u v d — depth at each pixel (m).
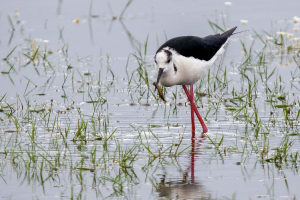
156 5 20.92
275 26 17.38
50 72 14.44
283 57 15.08
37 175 8.09
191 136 9.86
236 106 11.52
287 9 19.48
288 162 8.37
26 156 8.87
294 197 7.15
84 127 9.86
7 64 15.04
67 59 15.42
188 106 11.85
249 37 16.86
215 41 11.05
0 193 7.46
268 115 10.80
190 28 17.45
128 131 10.15
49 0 21.58
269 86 12.83
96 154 8.88
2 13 19.80
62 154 8.91
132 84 13.38
